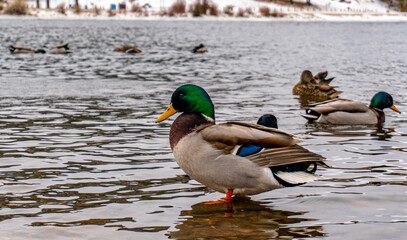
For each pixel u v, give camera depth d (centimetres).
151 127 905
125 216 475
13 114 1021
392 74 1928
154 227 447
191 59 2494
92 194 539
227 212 486
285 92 1397
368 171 626
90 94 1320
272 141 461
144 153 718
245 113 1052
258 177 460
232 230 438
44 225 450
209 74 1862
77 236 426
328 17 8462
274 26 6156
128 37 4059
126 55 2673
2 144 765
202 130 481
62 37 3875
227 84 1570
